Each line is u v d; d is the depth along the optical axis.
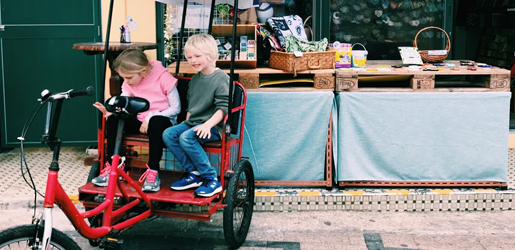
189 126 3.46
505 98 4.17
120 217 3.10
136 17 5.05
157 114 3.49
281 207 4.16
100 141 3.54
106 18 5.12
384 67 4.40
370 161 4.23
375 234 3.75
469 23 7.70
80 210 4.10
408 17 5.44
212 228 3.89
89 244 3.59
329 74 4.20
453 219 4.04
